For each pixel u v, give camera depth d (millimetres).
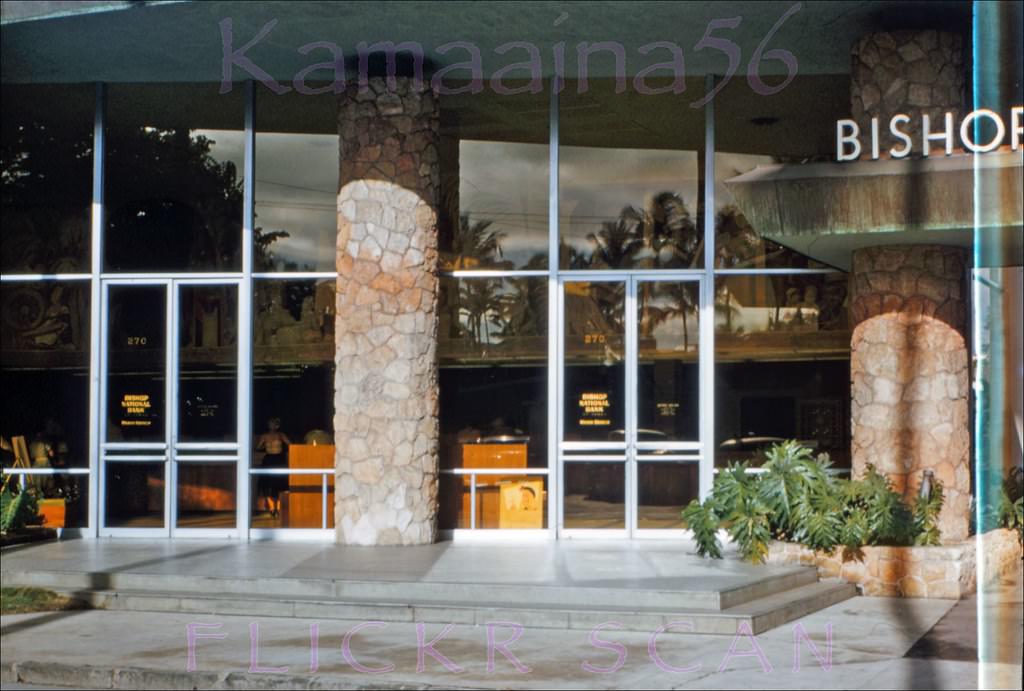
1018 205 12633
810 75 16016
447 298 16312
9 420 16953
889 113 14023
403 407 15461
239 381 16516
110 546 15547
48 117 17109
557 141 16344
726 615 10961
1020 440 14656
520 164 16375
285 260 16578
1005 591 13117
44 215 17047
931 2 13430
